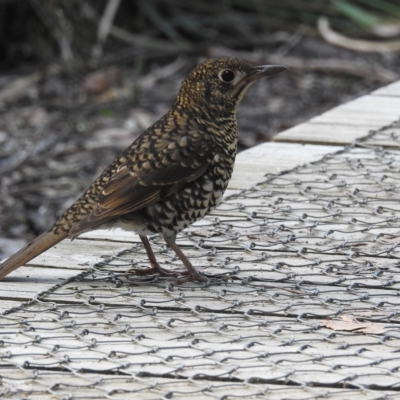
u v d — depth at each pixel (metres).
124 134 22.12
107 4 26.94
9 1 26.25
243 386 7.14
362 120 14.33
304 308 8.61
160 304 8.83
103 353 7.73
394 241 10.12
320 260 9.66
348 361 7.49
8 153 21.38
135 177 9.61
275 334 8.03
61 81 25.36
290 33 27.27
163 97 24.17
